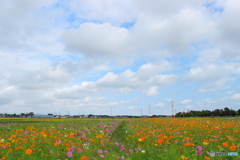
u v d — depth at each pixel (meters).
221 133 15.15
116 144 12.09
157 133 16.36
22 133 12.84
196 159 8.19
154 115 138.12
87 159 7.25
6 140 10.30
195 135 14.63
